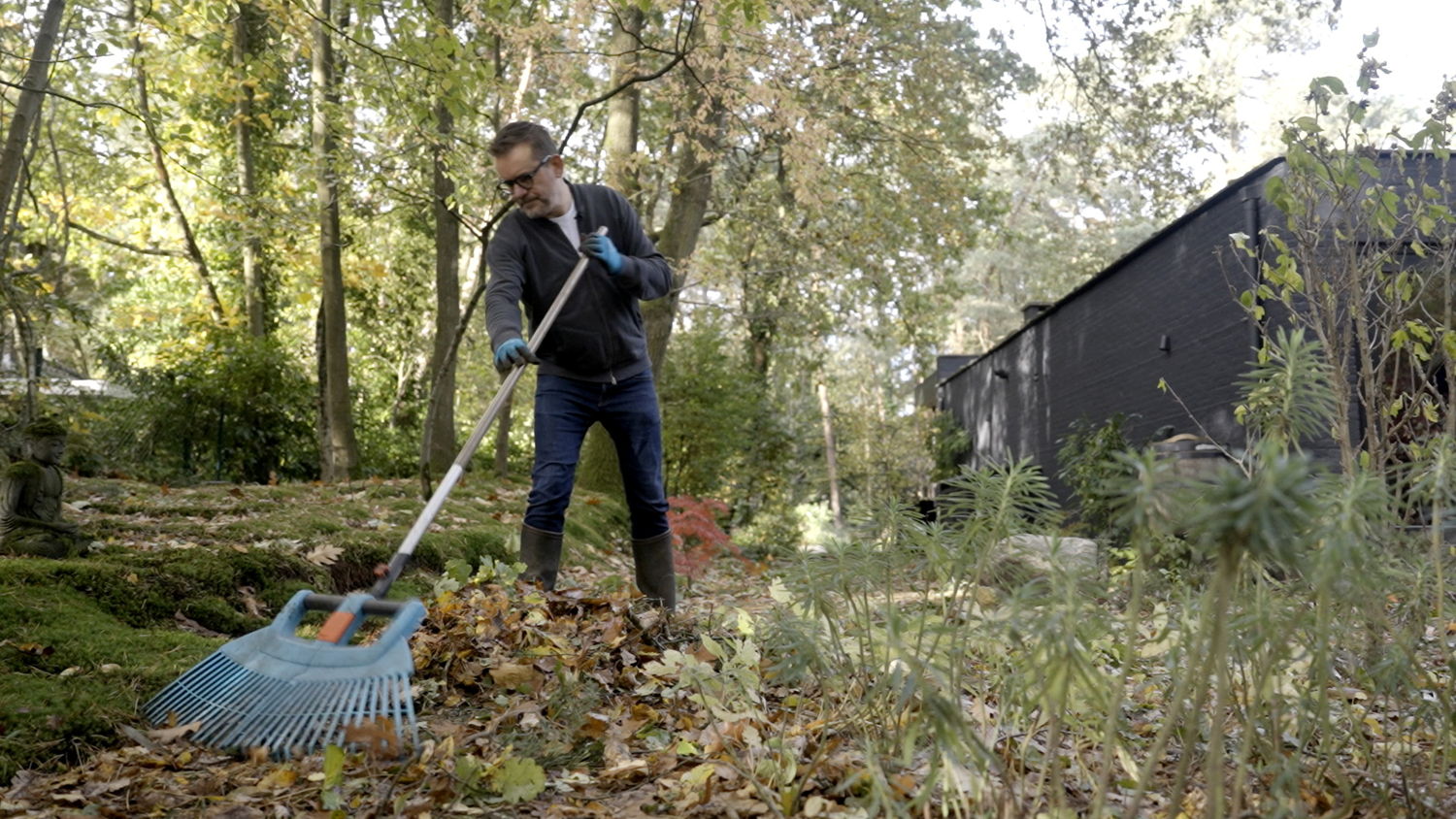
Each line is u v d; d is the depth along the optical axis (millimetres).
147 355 21125
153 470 14641
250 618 4277
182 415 15672
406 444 19734
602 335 4336
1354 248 4234
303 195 14922
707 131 12961
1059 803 1876
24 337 7445
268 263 18547
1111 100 15930
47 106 12797
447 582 4270
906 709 2572
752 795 2400
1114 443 9914
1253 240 9086
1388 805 2139
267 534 5578
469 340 21703
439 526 7055
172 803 2525
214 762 2791
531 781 2535
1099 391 13531
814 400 35500
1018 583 2084
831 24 14555
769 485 22453
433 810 2449
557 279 4285
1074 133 17031
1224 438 9688
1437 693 2275
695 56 11156
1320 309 4285
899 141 16766
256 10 14094
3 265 7176
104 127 13359
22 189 7145
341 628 2920
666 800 2465
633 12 12414
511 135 4160
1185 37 16734
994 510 2215
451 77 7113
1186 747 1678
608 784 2658
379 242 21422
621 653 3668
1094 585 1926
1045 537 1997
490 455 22344
